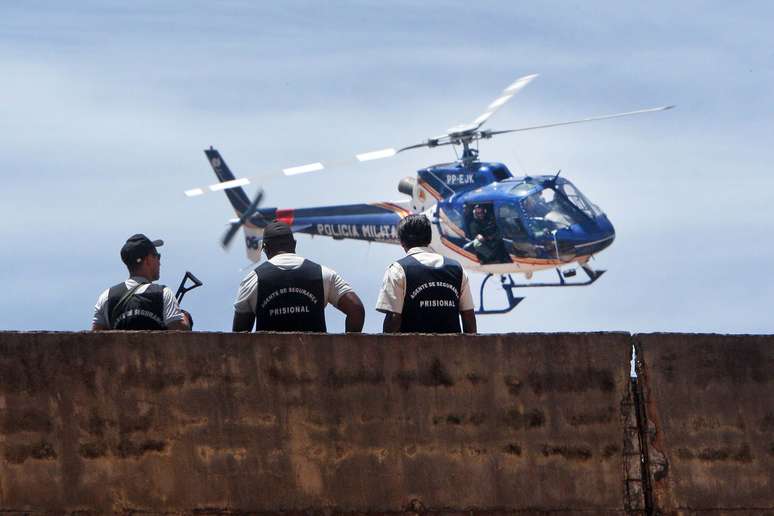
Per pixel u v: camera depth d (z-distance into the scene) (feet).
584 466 93.20
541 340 94.27
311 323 97.04
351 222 356.59
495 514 91.81
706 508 93.40
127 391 89.76
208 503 89.20
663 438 93.97
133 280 98.68
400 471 91.40
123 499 88.63
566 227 295.69
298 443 90.74
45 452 88.53
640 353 95.14
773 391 95.81
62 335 89.76
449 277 99.91
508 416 93.09
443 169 321.32
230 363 90.94
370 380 92.12
